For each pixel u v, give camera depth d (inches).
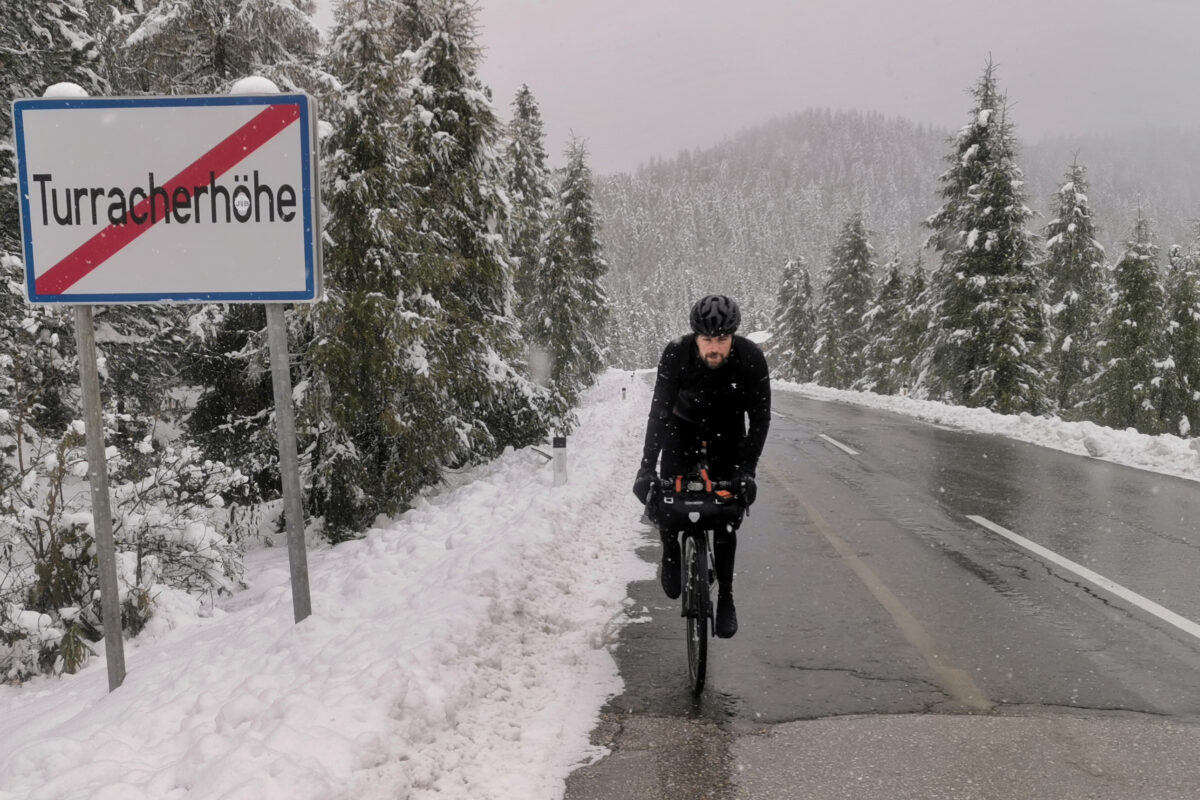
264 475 479.5
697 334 145.1
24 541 287.6
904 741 137.3
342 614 209.0
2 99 433.7
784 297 2471.7
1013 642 185.9
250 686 155.8
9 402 373.1
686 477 156.9
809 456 548.7
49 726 170.2
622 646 189.9
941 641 188.1
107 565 183.8
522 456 639.1
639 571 261.0
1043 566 252.8
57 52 436.1
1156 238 1288.1
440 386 486.0
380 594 227.0
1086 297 1358.3
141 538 307.7
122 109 175.8
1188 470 445.7
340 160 441.1
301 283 181.8
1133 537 289.7
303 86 476.1
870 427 749.3
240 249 180.2
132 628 279.6
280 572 345.7
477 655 171.3
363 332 433.4
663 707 153.8
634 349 4266.7
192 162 177.5
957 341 1063.6
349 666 159.6
